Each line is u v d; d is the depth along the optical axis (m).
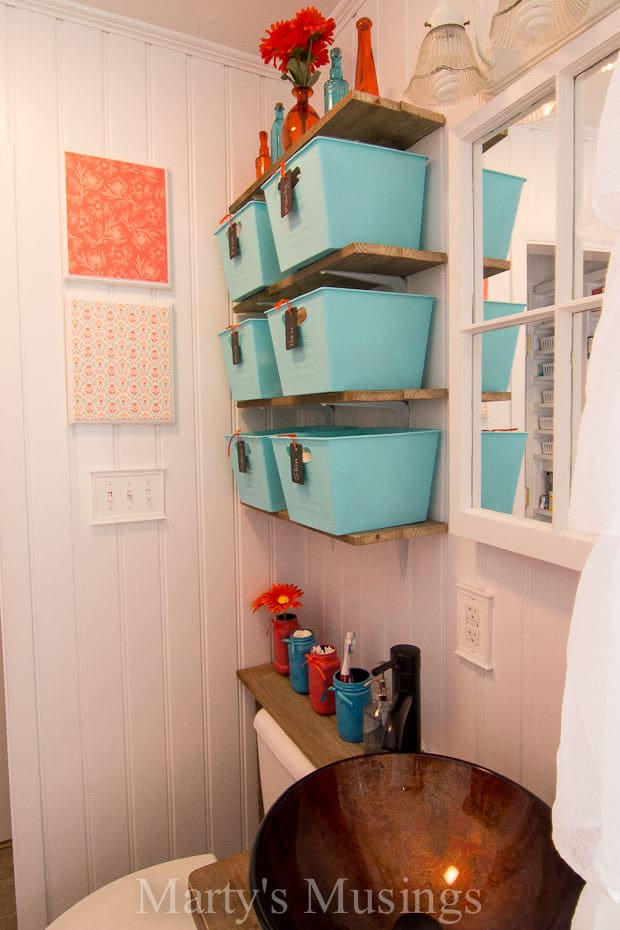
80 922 1.20
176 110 1.57
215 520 1.69
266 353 1.40
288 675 1.69
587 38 0.79
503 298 0.99
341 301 1.05
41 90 1.41
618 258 0.54
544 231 0.90
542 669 0.96
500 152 0.99
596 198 0.55
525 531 0.93
